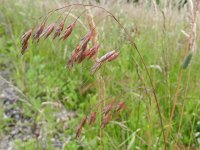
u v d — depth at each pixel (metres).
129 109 0.35
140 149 0.29
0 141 0.35
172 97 0.37
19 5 0.71
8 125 0.38
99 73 0.25
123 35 0.28
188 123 0.34
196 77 0.40
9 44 0.61
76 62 0.16
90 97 0.39
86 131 0.33
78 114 0.39
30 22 0.63
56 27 0.16
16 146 0.34
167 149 0.31
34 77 0.47
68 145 0.33
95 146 0.31
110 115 0.19
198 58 0.40
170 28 0.43
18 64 0.51
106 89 0.37
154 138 0.31
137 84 0.37
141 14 0.46
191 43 0.20
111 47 0.29
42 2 0.62
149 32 0.45
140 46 0.44
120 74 0.42
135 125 0.33
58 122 0.37
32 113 0.39
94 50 0.16
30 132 0.36
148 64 0.42
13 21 0.70
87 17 0.21
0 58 0.56
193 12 0.20
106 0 0.41
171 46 0.41
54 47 0.49
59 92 0.45
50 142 0.33
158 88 0.38
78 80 0.43
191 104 0.36
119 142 0.32
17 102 0.42
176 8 0.45
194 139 0.32
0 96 0.43
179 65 0.40
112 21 0.39
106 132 0.32
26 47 0.16
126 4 0.45
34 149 0.32
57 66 0.51
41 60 0.54
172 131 0.33
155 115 0.33
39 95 0.44
